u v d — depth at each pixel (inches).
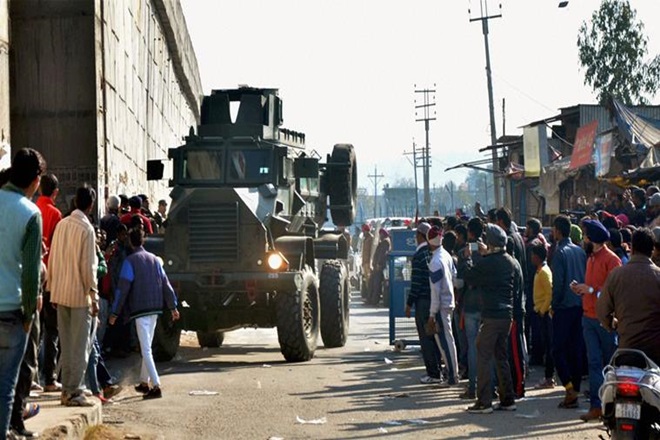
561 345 538.0
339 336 860.0
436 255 625.6
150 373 569.9
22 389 391.2
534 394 595.5
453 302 625.9
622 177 1270.9
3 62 702.5
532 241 691.4
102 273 542.0
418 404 557.3
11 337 346.6
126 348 745.0
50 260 480.4
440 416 517.3
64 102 804.0
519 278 553.0
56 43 804.0
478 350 528.7
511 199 2426.2
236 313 771.4
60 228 480.7
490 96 2591.0
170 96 1578.5
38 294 350.6
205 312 762.8
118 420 499.5
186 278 740.7
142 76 1173.1
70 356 478.9
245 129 800.3
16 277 347.9
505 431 473.7
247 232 744.3
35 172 352.8
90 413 459.2
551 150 2186.3
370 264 1642.5
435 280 621.9
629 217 854.5
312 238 864.3
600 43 2753.4
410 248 936.9
